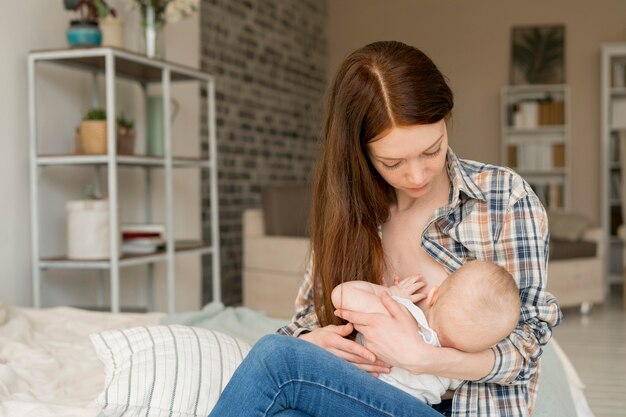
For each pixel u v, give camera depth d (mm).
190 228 4723
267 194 5367
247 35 6672
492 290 1401
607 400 3549
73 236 3393
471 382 1490
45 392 1967
